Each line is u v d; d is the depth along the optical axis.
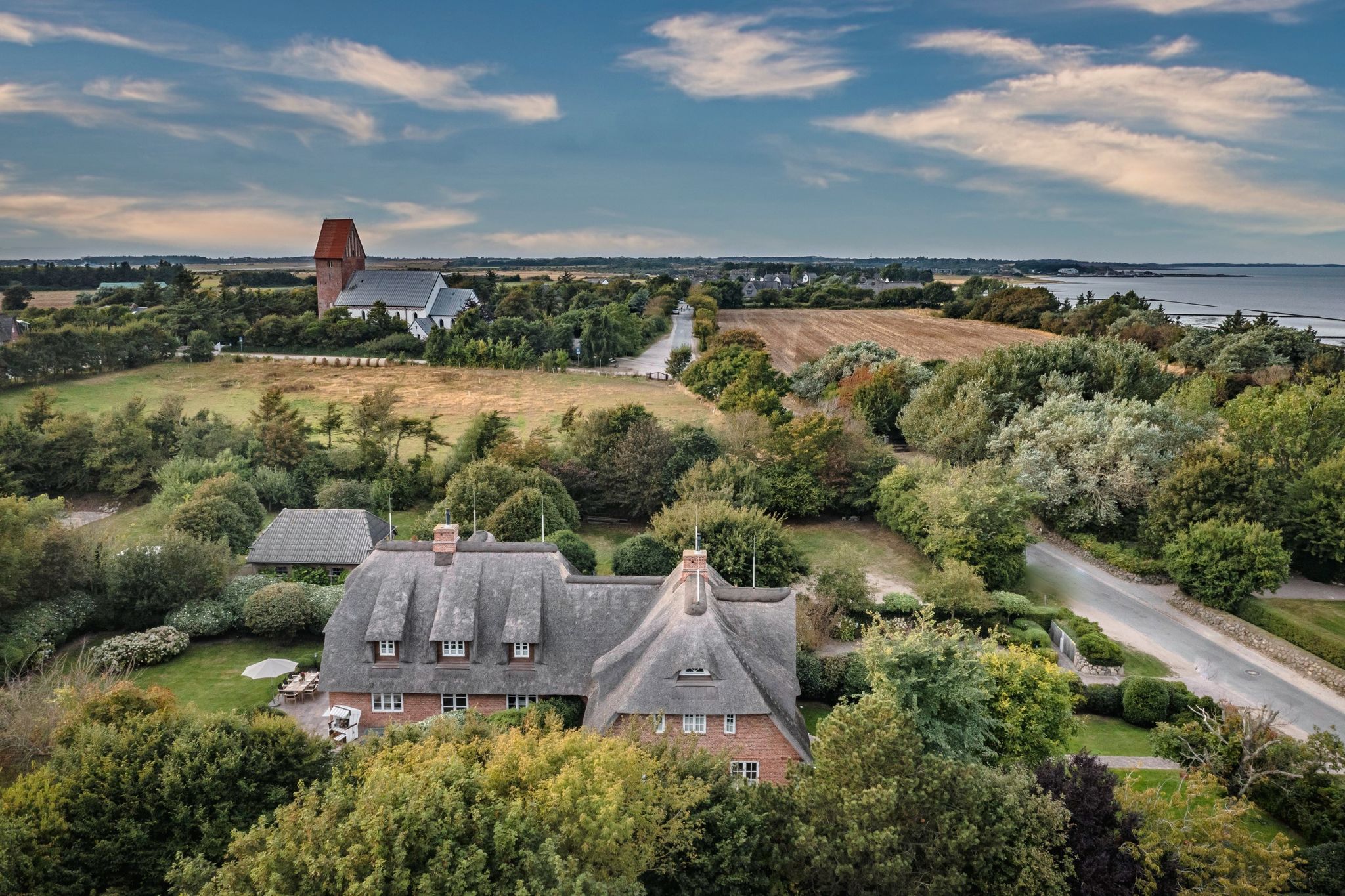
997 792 22.66
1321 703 42.34
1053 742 33.28
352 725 36.50
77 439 73.25
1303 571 56.66
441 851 17.62
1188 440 65.62
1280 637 48.41
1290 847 27.64
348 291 170.75
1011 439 69.94
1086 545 63.56
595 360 140.62
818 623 46.66
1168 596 56.03
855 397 90.69
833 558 50.94
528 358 135.50
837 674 41.88
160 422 80.12
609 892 18.14
